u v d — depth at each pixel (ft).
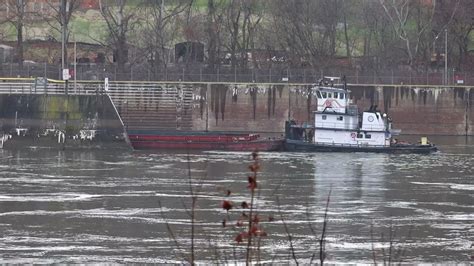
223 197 519.60
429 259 398.62
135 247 411.34
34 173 604.08
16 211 478.18
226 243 414.82
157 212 478.59
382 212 488.02
